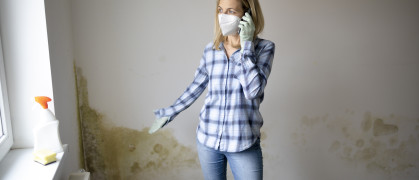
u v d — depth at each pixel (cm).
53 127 122
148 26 185
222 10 125
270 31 193
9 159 121
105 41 184
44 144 122
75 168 173
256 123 133
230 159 137
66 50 164
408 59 207
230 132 130
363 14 198
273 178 218
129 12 182
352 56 202
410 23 203
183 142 204
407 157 224
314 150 215
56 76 140
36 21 124
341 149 217
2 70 121
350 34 199
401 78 210
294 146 213
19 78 127
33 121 131
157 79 193
